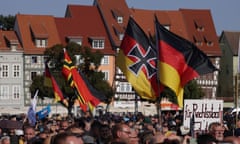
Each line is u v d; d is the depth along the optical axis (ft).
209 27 541.34
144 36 96.68
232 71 531.91
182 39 88.79
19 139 89.56
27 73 492.95
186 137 65.41
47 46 495.41
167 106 362.74
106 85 394.93
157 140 55.77
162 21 531.09
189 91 405.39
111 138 58.59
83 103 130.93
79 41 502.79
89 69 395.55
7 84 489.26
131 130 58.39
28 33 496.64
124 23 515.91
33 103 143.74
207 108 96.12
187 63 88.94
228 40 538.88
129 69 96.63
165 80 89.15
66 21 507.71
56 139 35.60
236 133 85.25
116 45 504.84
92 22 513.04
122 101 489.67
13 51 490.08
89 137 63.46
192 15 543.39
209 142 52.90
